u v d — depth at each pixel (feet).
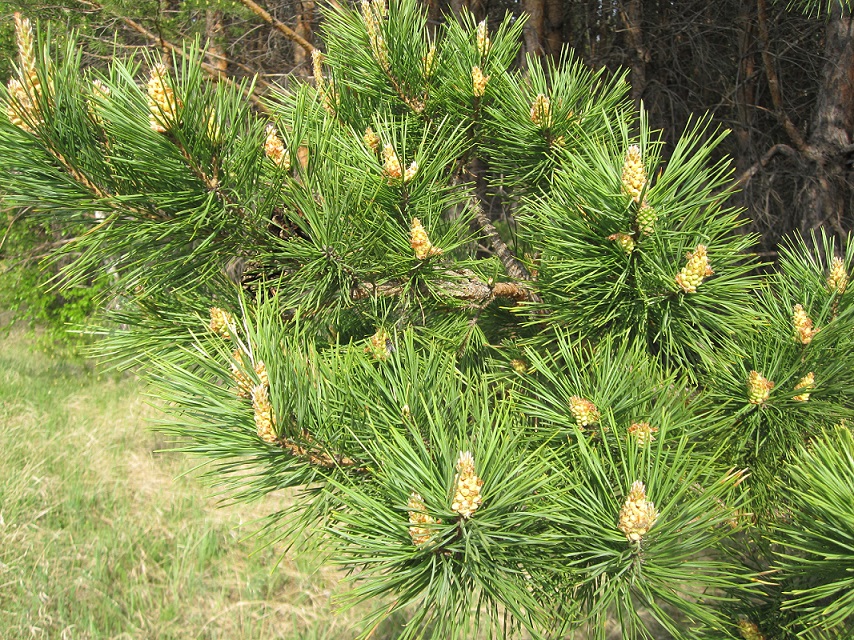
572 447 1.29
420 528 1.02
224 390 1.24
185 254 1.41
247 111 1.34
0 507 3.89
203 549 3.50
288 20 5.44
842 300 1.54
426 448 1.17
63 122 1.21
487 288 1.68
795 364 1.43
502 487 1.05
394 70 1.74
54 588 3.23
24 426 5.31
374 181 1.48
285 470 1.22
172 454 4.94
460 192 1.64
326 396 1.24
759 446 1.44
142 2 4.33
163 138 1.21
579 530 1.11
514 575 1.13
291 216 1.44
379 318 1.58
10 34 4.21
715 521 1.11
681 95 6.24
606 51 6.02
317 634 3.00
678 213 1.45
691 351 1.56
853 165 3.43
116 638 2.93
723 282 1.45
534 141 1.72
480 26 1.75
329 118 1.59
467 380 1.34
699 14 5.42
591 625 1.55
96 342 1.51
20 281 6.21
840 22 3.36
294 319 1.47
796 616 1.32
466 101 1.74
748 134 5.09
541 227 1.55
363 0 1.71
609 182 1.43
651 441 1.25
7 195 1.25
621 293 1.50
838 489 1.10
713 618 1.13
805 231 3.54
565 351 1.41
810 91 5.33
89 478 4.45
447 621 1.12
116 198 1.23
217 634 2.97
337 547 1.14
